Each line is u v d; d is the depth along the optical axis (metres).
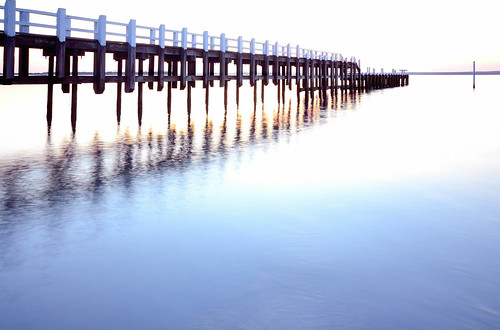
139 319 3.96
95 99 35.72
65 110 25.69
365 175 10.02
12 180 9.35
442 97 46.69
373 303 4.23
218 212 7.26
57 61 13.66
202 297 4.37
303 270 5.02
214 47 24.55
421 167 10.93
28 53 13.94
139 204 7.70
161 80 18.80
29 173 10.04
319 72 40.09
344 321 3.92
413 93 55.84
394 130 18.72
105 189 8.70
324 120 22.86
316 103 36.47
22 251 5.56
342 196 8.27
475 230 6.42
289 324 3.88
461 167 10.95
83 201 7.87
